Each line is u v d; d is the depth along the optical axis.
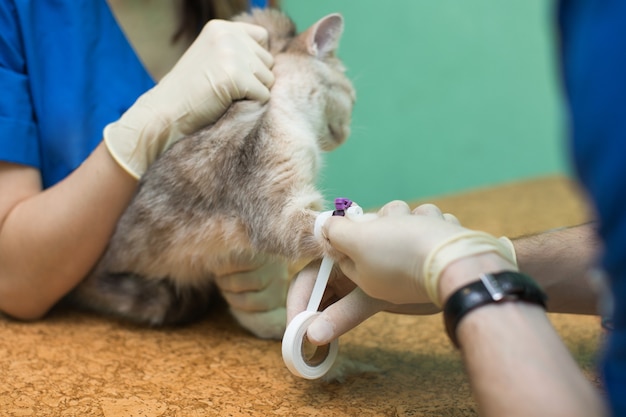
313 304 1.07
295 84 1.55
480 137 3.79
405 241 0.85
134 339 1.42
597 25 0.53
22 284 1.45
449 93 3.66
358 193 3.51
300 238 1.27
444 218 1.00
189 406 1.07
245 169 1.36
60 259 1.43
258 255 1.39
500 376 0.66
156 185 1.42
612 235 0.54
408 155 3.63
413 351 1.31
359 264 0.93
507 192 3.20
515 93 3.80
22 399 1.09
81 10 1.65
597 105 0.52
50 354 1.31
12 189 1.51
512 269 0.75
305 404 1.07
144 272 1.52
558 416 0.62
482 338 0.69
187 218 1.40
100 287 1.56
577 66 0.54
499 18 3.67
